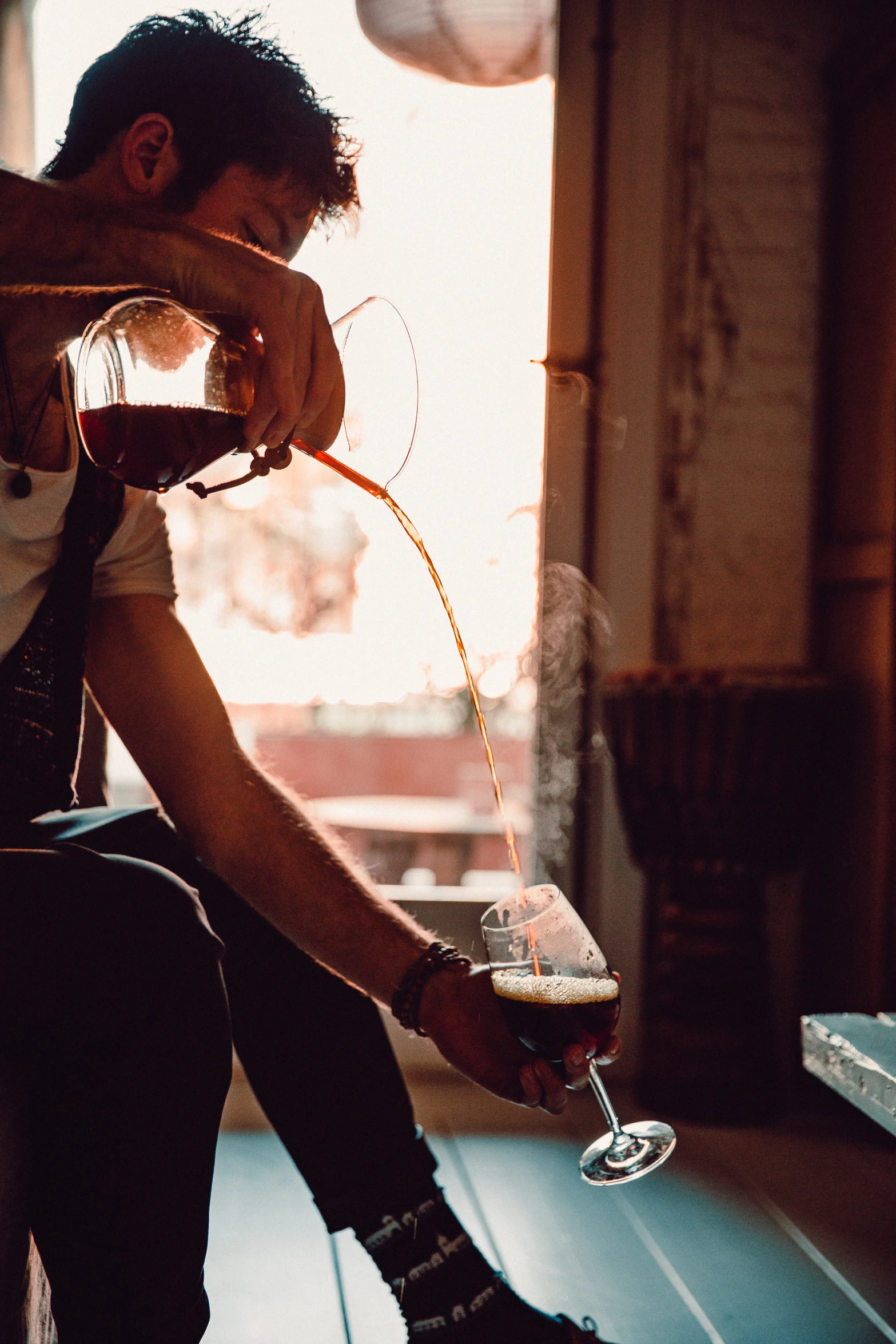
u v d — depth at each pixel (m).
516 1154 2.11
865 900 2.44
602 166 2.64
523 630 3.01
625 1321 1.45
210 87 0.96
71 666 0.94
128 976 0.76
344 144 1.04
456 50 2.45
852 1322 1.46
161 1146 0.77
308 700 4.89
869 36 2.37
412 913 2.77
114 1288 0.77
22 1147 0.77
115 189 0.98
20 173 0.99
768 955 2.45
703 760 2.27
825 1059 1.12
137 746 1.06
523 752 5.13
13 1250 0.76
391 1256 1.08
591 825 2.63
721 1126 2.28
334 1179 1.08
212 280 0.79
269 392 0.80
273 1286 1.53
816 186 2.65
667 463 2.64
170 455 0.83
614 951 2.60
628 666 2.63
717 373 2.64
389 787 5.47
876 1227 1.79
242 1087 2.46
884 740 2.38
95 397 0.83
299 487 4.62
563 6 2.62
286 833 1.01
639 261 2.63
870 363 2.48
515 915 0.93
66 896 0.76
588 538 2.64
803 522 2.65
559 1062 0.90
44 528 0.92
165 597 1.12
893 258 2.38
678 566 2.64
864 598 2.50
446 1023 0.96
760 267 2.64
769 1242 1.72
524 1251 1.67
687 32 2.64
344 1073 1.08
